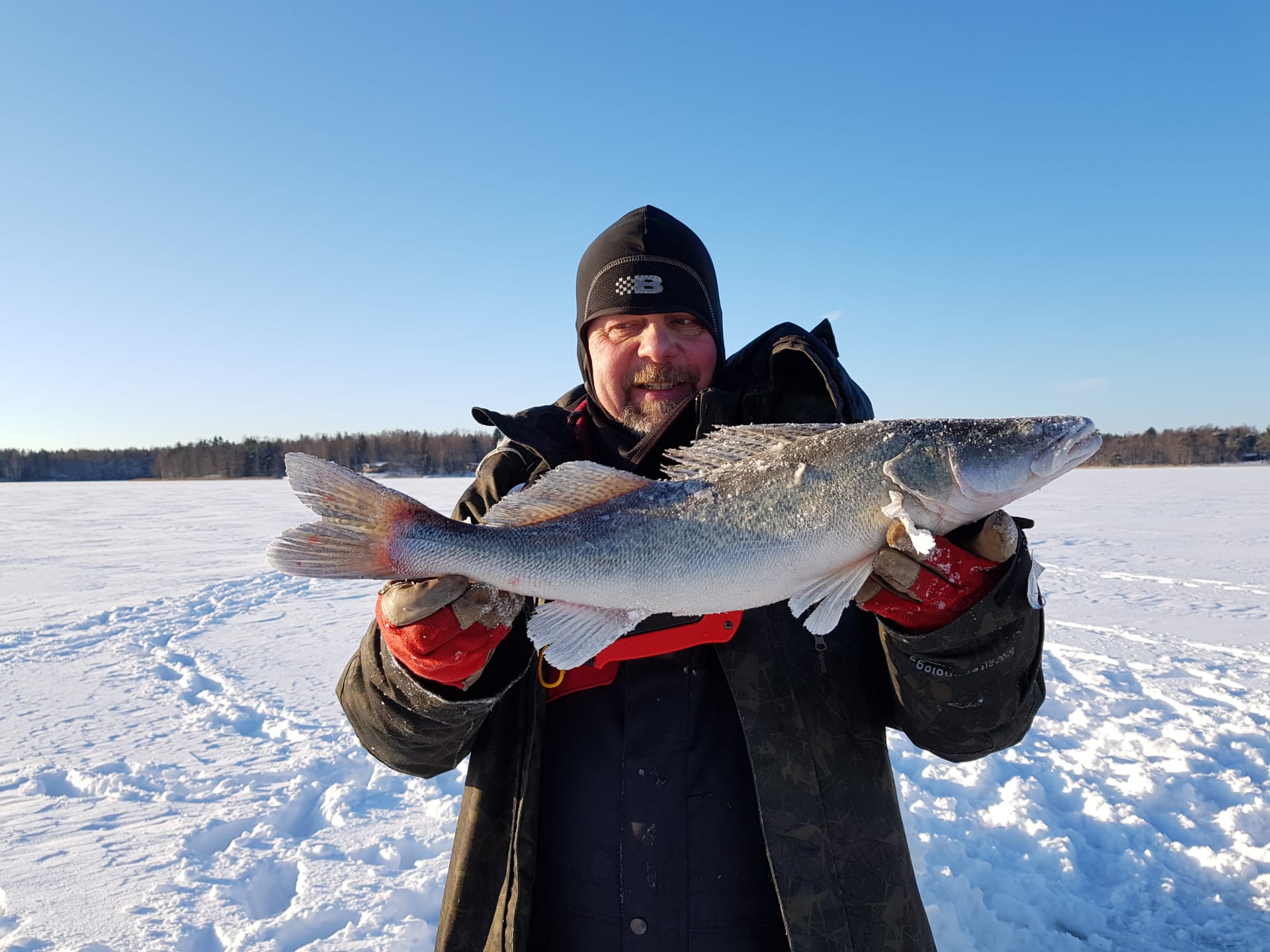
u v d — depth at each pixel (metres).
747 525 0.89
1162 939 1.35
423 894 1.37
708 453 0.93
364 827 1.62
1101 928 1.38
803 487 0.90
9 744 2.03
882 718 0.84
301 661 2.91
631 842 0.78
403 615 0.75
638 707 0.81
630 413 1.00
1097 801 1.72
